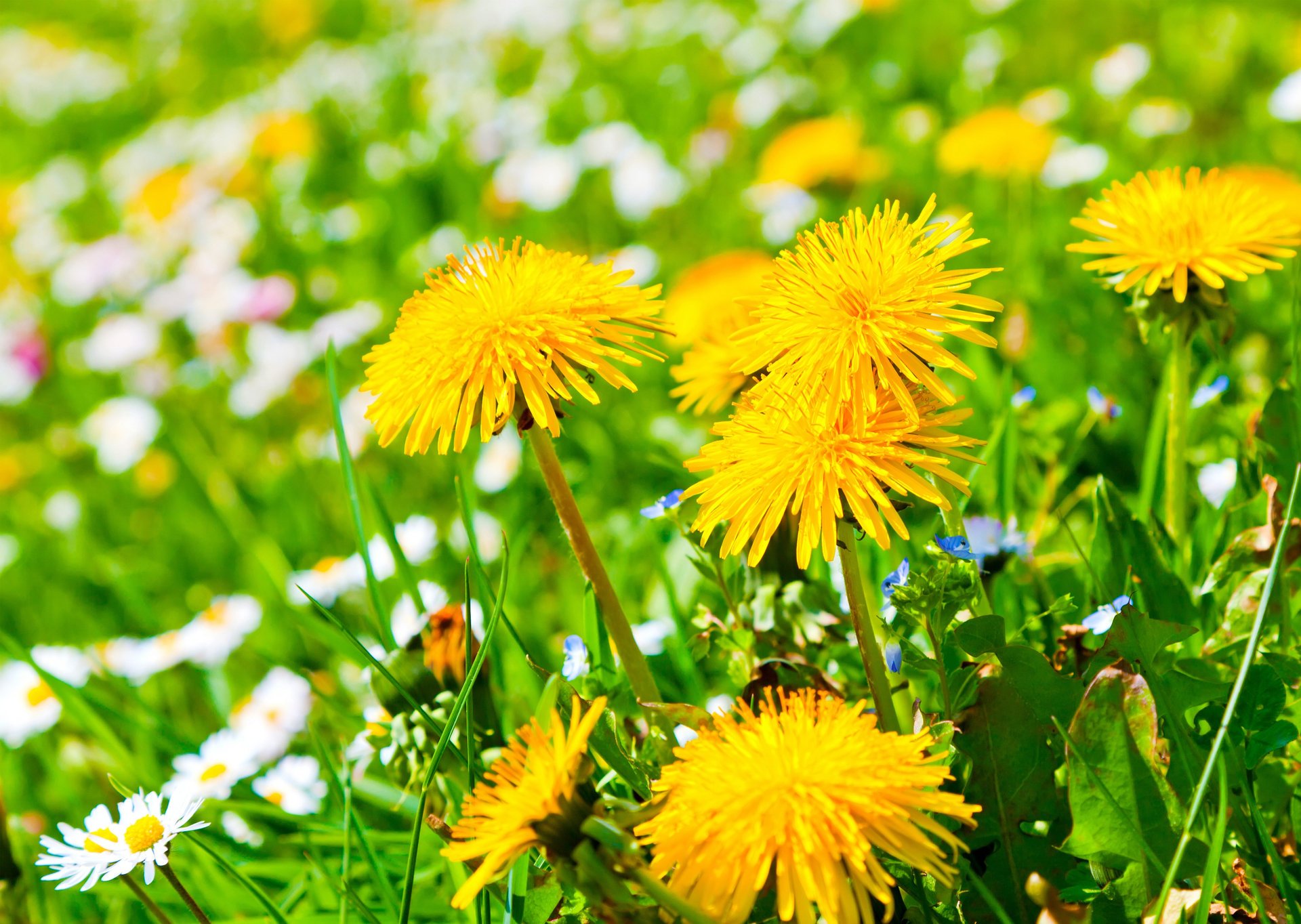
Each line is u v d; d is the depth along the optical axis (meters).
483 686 0.53
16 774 0.66
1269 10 1.33
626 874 0.43
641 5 2.03
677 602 0.59
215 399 1.18
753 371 0.46
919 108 1.27
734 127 1.40
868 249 0.45
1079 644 0.50
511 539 0.74
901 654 0.50
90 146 2.32
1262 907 0.46
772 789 0.43
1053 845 0.48
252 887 0.51
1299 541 0.50
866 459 0.45
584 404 0.82
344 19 2.54
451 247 1.21
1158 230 0.50
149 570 0.93
